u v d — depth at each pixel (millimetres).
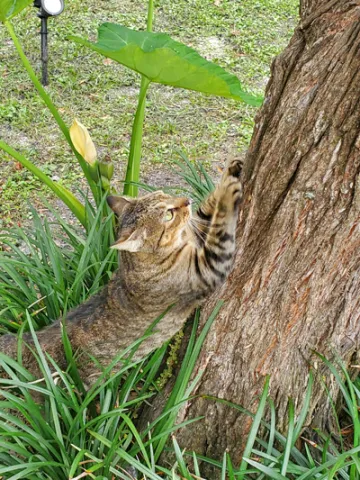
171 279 880
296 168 769
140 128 1146
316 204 757
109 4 2590
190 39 2375
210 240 889
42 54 1983
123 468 819
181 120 1933
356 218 740
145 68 898
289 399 803
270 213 810
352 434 921
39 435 796
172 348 933
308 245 776
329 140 734
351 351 857
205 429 849
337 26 748
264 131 828
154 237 848
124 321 918
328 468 775
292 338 813
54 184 1165
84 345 928
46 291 1059
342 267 776
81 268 1061
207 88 913
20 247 1397
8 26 1076
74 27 2369
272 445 787
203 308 899
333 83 731
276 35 2457
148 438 858
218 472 834
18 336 866
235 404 825
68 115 1903
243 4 2684
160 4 2613
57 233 1427
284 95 792
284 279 800
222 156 1779
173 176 1683
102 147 1787
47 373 825
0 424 790
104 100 1992
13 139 1790
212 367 851
